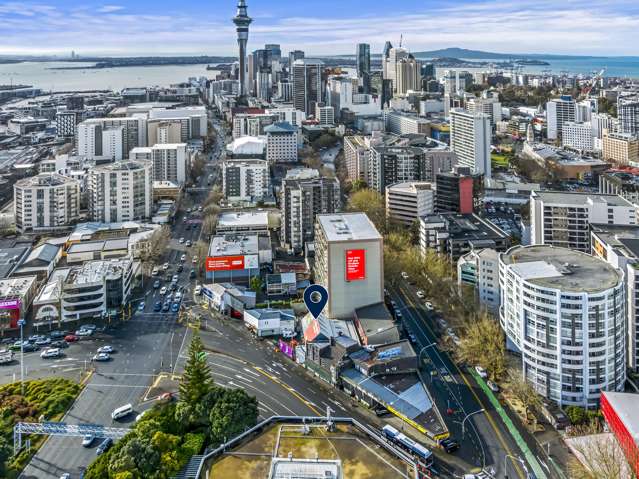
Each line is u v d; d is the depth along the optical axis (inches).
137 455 6884.8
